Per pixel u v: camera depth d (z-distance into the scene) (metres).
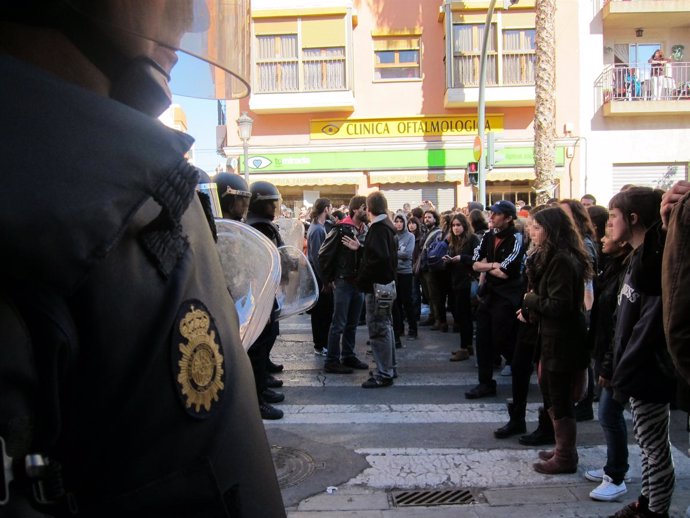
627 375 2.88
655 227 2.76
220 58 0.96
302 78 17.67
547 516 3.36
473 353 7.48
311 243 7.53
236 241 1.28
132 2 0.75
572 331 3.76
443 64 18.09
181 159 0.70
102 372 0.63
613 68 17.70
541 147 14.74
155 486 0.67
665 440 2.96
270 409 5.12
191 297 0.74
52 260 0.55
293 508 3.49
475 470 4.00
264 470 0.81
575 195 17.88
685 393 2.50
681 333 2.22
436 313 9.10
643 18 17.48
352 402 5.62
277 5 17.56
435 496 3.63
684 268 2.21
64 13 0.70
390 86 18.17
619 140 17.86
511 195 18.34
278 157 18.22
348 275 6.52
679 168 17.88
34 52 0.70
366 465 4.11
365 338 8.60
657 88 17.62
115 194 0.60
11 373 0.54
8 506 0.55
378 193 6.06
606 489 3.55
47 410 0.58
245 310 1.19
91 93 0.66
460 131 18.16
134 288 0.66
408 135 18.20
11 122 0.59
